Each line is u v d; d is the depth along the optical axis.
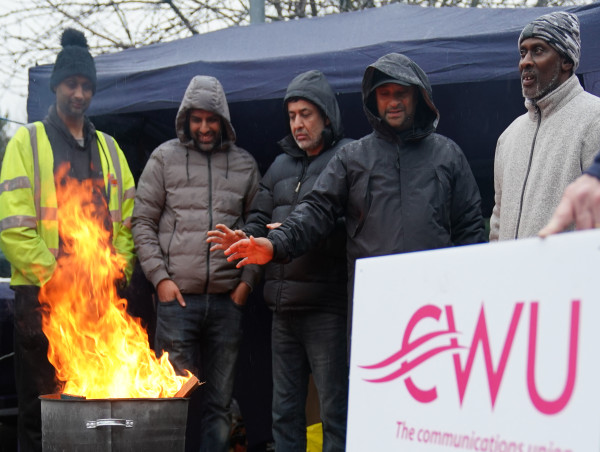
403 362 1.28
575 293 0.99
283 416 3.46
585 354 0.97
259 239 2.92
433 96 4.91
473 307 1.15
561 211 1.19
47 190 3.60
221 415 3.64
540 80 2.66
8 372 4.78
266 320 4.89
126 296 4.49
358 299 1.42
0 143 8.37
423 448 1.21
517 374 1.06
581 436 0.96
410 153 3.16
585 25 3.44
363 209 3.14
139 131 5.09
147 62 4.53
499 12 4.07
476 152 5.52
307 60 3.97
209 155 3.79
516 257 1.08
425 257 1.26
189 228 3.66
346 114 5.23
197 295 3.63
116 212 3.80
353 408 1.40
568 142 2.57
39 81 4.38
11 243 3.47
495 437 1.08
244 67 4.05
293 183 3.59
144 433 2.58
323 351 3.37
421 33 3.96
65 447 2.56
